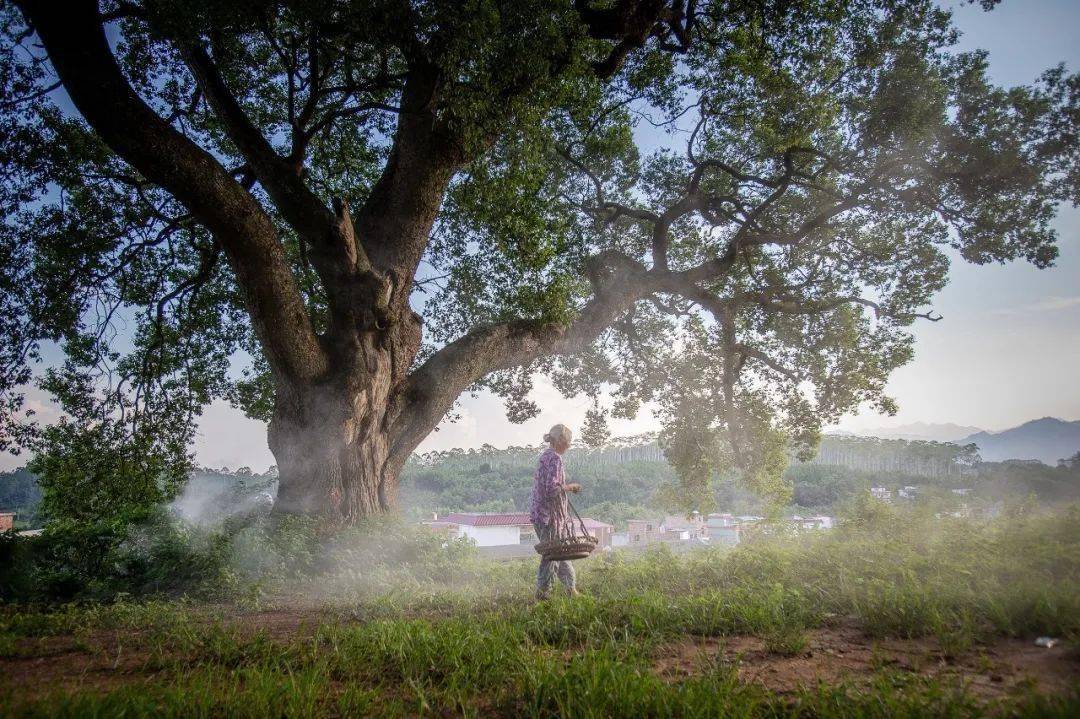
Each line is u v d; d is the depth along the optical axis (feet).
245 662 14.08
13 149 39.45
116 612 20.84
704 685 10.62
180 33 34.55
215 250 53.21
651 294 57.72
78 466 50.78
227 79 50.31
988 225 50.29
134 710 10.45
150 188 52.49
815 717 10.00
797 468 163.53
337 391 39.75
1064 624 13.69
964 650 13.15
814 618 16.25
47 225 46.29
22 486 150.41
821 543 28.37
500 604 21.99
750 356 65.41
